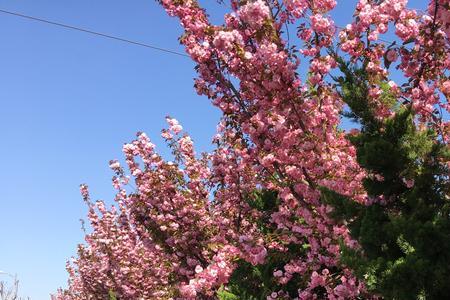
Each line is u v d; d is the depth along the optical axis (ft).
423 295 21.09
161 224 43.42
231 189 40.86
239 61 29.07
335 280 29.30
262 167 31.65
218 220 41.73
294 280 37.32
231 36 27.81
